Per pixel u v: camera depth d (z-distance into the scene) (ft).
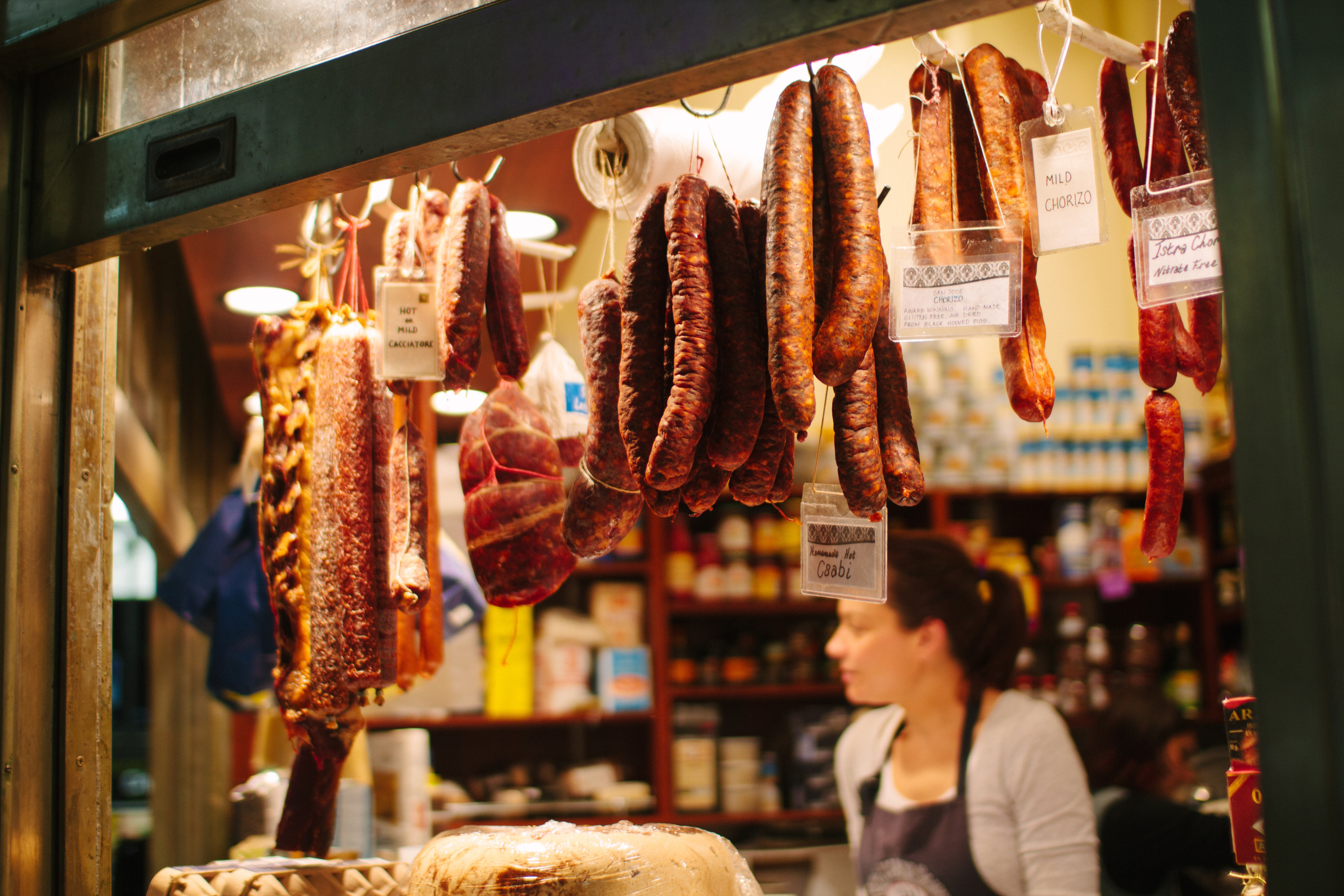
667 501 3.67
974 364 14.46
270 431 5.05
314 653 4.56
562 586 14.32
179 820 12.60
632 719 13.66
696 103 11.53
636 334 3.67
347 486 4.62
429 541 5.54
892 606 8.04
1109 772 8.71
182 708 12.71
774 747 14.32
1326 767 2.29
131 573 17.57
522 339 4.82
